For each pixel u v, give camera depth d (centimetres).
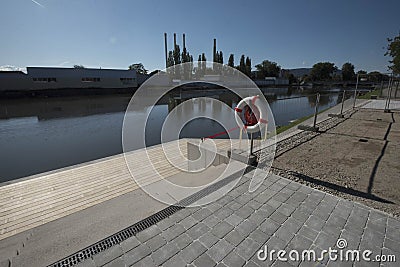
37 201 276
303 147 432
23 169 560
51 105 1914
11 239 206
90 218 223
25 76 2441
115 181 330
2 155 664
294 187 271
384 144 443
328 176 301
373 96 1309
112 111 1525
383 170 318
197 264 162
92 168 380
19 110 1631
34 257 173
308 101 1688
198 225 205
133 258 169
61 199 280
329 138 497
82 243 187
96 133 928
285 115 1078
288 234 191
